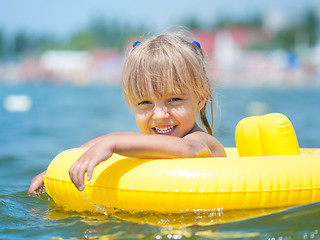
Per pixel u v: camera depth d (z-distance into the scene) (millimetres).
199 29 98875
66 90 35031
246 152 2965
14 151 5684
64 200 2586
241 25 95750
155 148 2293
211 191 2213
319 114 11500
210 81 2957
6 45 109188
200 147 2445
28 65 86188
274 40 87688
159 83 2469
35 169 4566
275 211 2256
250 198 2229
